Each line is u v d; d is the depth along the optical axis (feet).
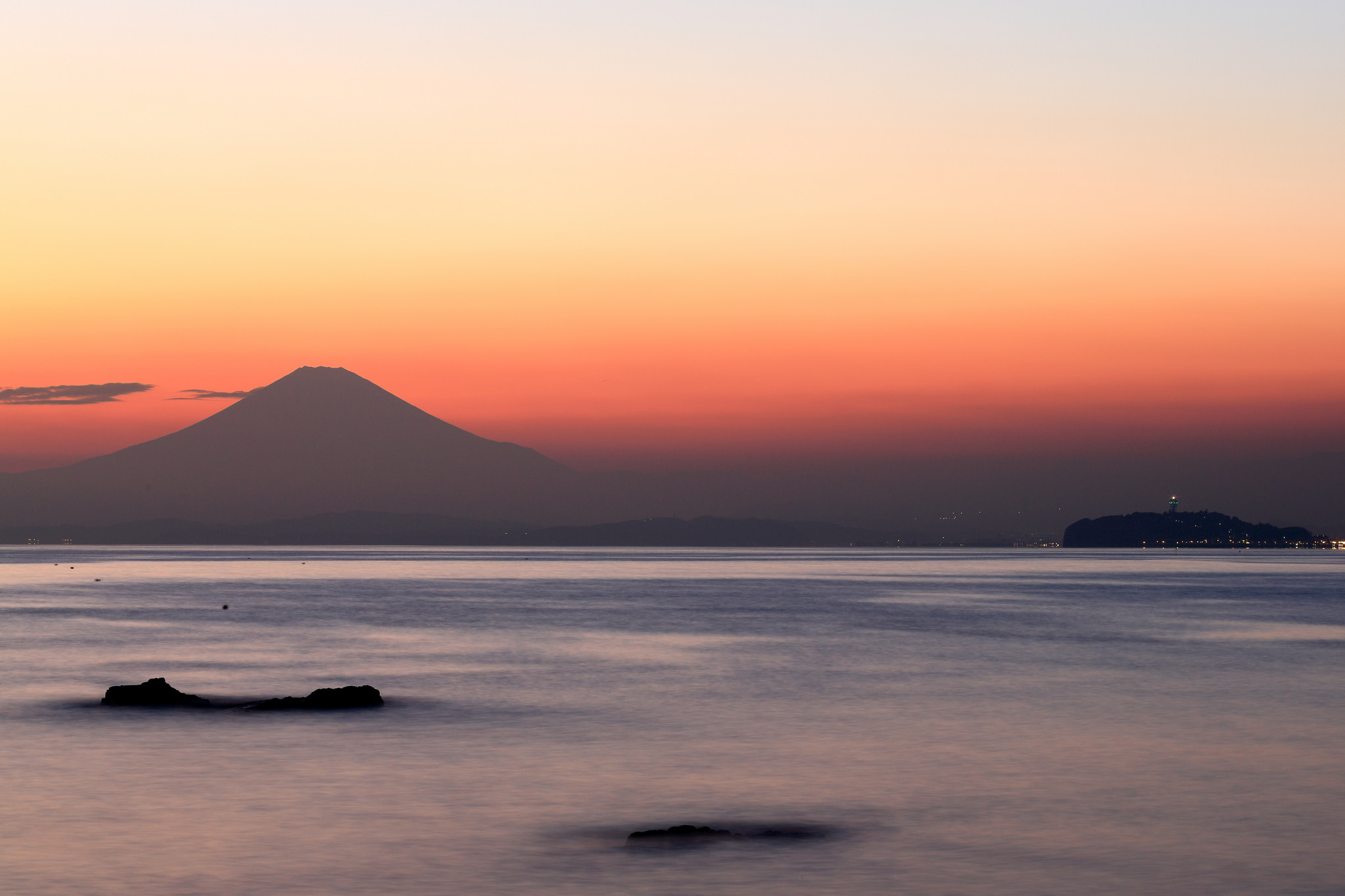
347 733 122.31
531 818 87.25
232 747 113.91
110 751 111.86
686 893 70.08
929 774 102.22
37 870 74.59
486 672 179.73
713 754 111.14
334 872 74.18
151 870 74.49
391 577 613.11
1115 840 81.66
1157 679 170.09
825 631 257.14
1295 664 192.13
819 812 88.99
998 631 259.80
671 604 366.02
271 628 268.00
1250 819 87.15
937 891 70.69
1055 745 116.26
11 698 146.72
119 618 296.51
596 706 141.90
